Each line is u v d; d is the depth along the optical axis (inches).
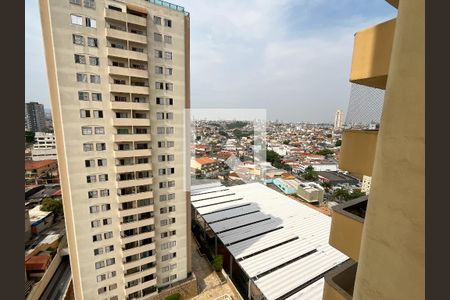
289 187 2588.6
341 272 257.1
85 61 626.8
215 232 1272.1
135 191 762.2
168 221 867.4
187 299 946.7
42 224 1444.4
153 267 852.0
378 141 152.9
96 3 618.8
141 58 687.1
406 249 131.3
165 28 731.4
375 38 206.1
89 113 654.5
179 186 861.8
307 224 1373.0
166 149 804.0
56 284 1099.3
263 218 1437.0
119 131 705.6
